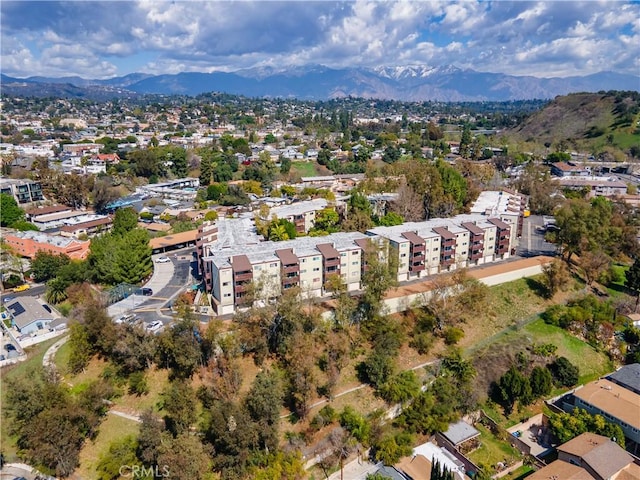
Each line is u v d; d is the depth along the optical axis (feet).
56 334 287.07
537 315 332.19
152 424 206.59
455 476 211.61
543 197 563.48
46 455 199.62
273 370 256.11
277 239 354.74
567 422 239.50
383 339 270.87
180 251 427.33
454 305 307.17
